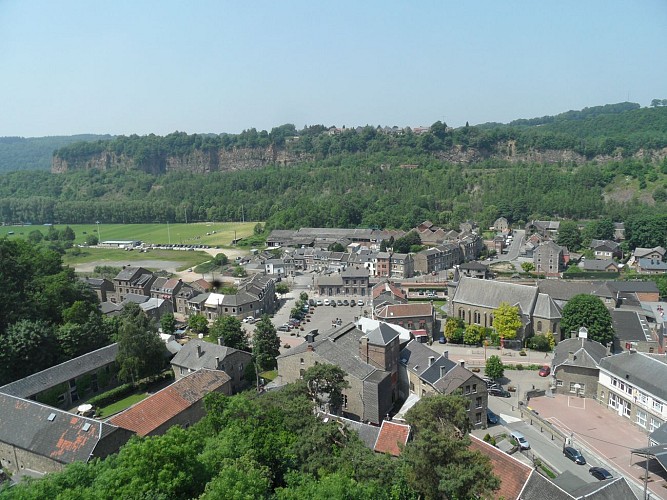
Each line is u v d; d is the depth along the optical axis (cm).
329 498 4981
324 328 16938
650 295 17850
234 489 4778
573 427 10012
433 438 5934
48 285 14088
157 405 9225
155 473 5356
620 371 10406
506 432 9712
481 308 15912
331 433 6788
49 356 11800
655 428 9425
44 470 8231
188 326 16788
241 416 7262
